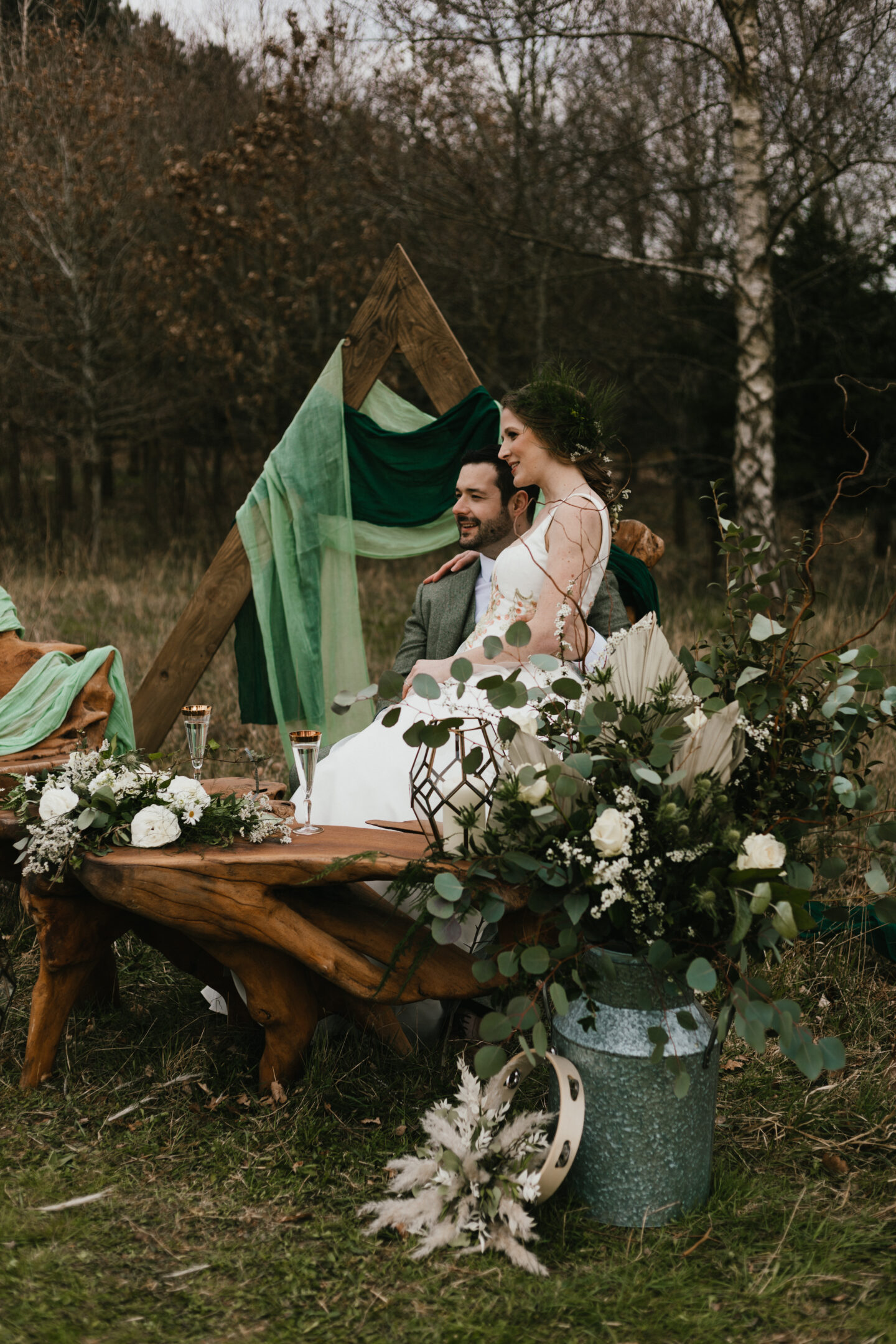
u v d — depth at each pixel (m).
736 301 8.62
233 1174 2.26
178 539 15.02
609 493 3.04
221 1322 1.85
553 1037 2.28
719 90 10.05
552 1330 1.84
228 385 13.30
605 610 3.32
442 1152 2.13
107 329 12.61
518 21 8.27
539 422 2.91
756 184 8.28
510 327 13.68
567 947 2.08
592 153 10.02
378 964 2.53
